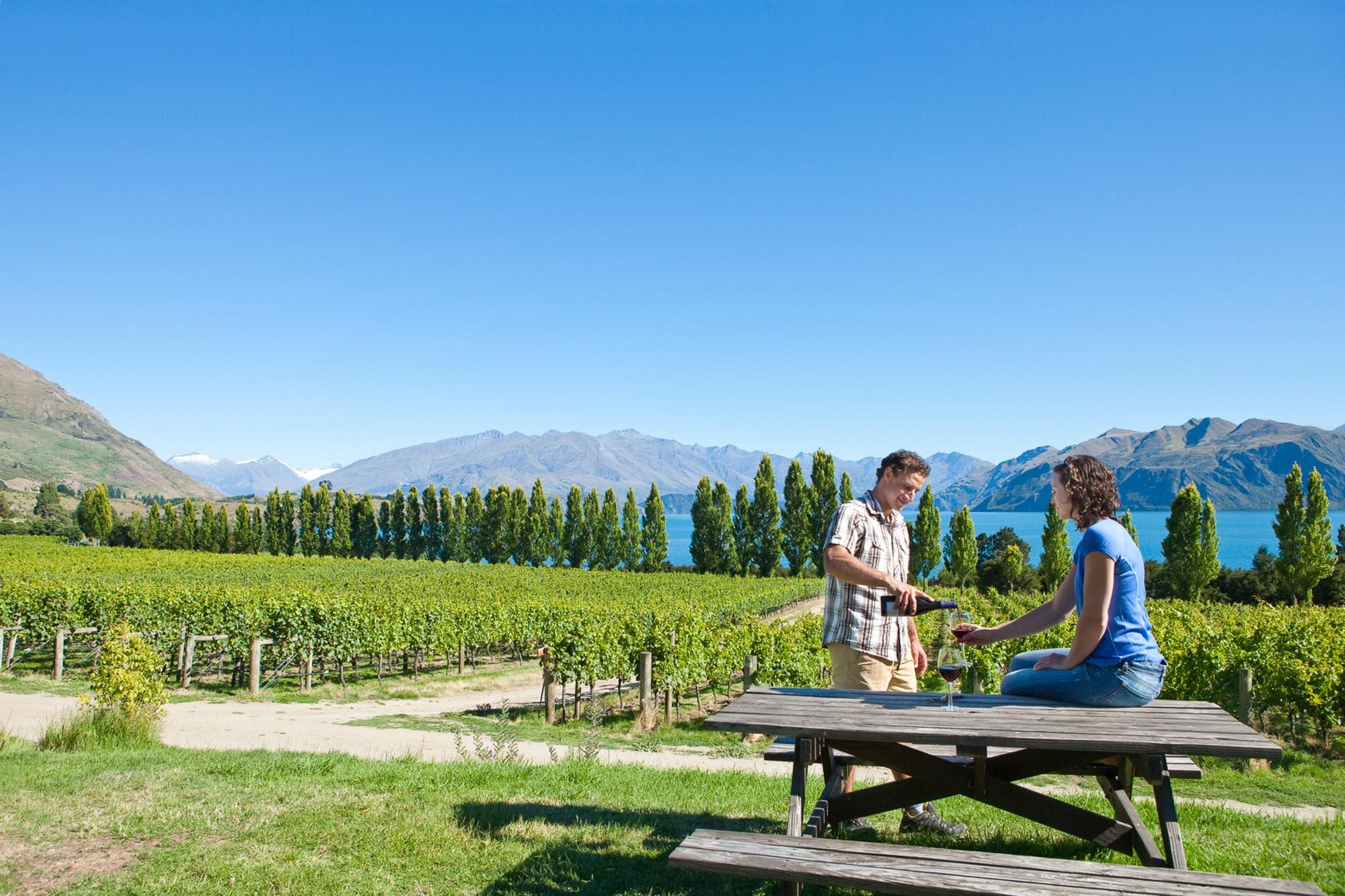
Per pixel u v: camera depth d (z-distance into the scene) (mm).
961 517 44344
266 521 72688
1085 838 3918
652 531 55938
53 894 3924
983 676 14516
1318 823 5367
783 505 50312
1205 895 2602
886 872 2861
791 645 15086
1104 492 3680
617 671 14133
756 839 3221
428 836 4656
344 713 14188
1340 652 12062
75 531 102500
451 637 19219
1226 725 3223
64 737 8312
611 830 4820
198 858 4355
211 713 13773
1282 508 32344
